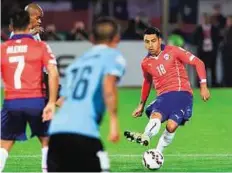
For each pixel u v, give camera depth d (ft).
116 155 106.52
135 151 110.32
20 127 78.43
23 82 76.84
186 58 93.45
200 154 107.76
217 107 168.86
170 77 93.09
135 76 209.05
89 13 258.78
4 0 221.05
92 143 62.75
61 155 63.16
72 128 62.64
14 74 76.74
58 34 226.58
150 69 93.91
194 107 168.55
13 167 97.09
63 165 63.26
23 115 77.41
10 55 76.89
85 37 211.61
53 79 74.84
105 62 63.31
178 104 92.12
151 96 181.27
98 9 254.47
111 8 252.62
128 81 209.36
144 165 93.09
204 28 208.85
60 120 63.26
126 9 251.60
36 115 77.20
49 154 63.62
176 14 249.55
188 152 109.60
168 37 211.20
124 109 165.07
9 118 77.77
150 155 91.86
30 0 229.86
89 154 62.80
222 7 252.42
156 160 91.86
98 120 63.77
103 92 62.80
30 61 76.59
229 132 131.44
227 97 189.16
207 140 122.11
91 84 63.26
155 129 90.63
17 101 76.89
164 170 94.58
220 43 213.66
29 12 83.20
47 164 63.87
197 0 250.37
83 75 63.82
